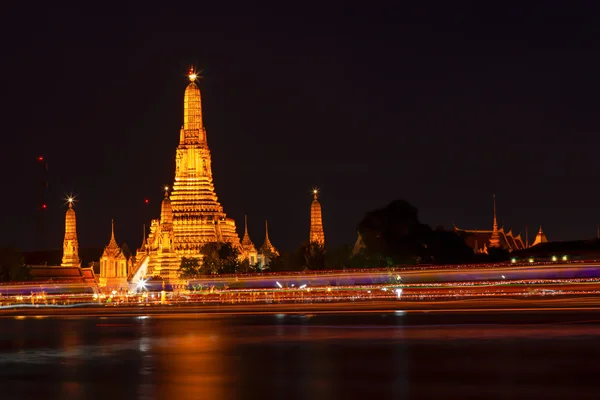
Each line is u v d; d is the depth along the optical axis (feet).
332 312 416.67
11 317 427.74
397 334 304.30
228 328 338.95
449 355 249.34
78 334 325.62
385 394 194.18
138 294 628.69
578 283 530.27
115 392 200.13
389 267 581.12
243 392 198.49
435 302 473.26
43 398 194.49
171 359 251.19
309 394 195.42
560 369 222.48
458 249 627.05
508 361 236.22
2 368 237.86
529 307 416.46
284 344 281.95
